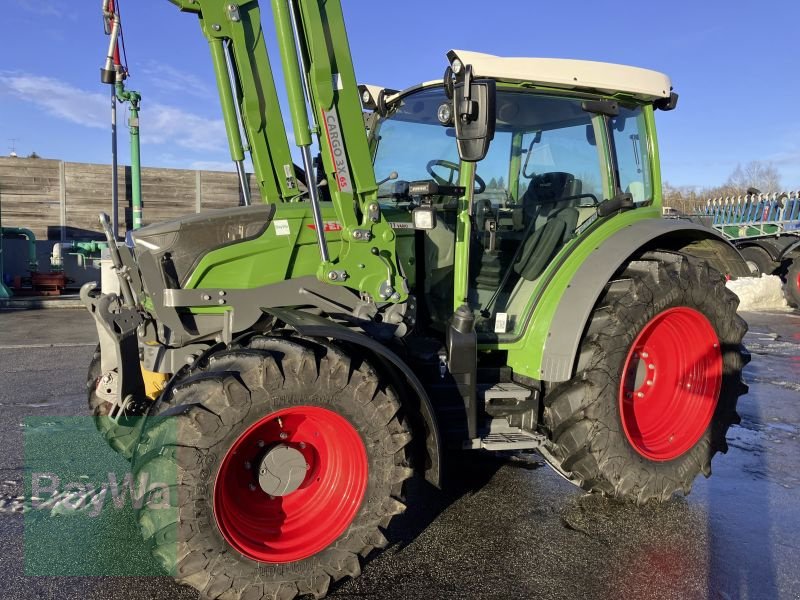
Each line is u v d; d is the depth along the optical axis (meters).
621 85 3.51
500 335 3.35
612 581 2.76
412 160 3.73
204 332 2.99
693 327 3.68
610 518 3.38
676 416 3.68
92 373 3.61
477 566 2.87
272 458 2.59
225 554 2.37
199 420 2.30
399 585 2.70
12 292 11.70
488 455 4.32
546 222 3.60
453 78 2.85
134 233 3.00
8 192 13.35
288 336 2.68
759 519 3.41
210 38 3.45
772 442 4.72
